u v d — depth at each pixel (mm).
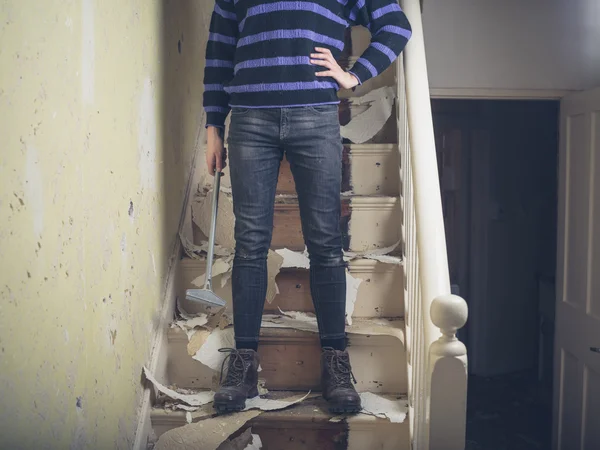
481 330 5309
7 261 1125
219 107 1907
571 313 3383
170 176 2117
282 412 1769
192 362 1965
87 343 1452
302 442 1777
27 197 1186
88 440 1453
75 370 1390
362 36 2572
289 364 1948
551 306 4980
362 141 2418
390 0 1848
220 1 1864
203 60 2586
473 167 5254
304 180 1785
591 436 3172
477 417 4551
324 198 1783
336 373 1792
